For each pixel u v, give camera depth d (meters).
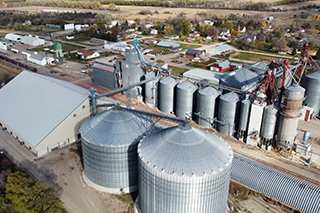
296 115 65.94
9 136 75.69
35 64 150.00
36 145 64.94
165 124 83.44
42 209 46.50
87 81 122.19
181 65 148.25
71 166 63.69
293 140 69.69
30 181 50.44
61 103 73.44
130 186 55.81
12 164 63.47
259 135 72.25
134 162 53.62
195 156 42.62
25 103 78.38
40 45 196.38
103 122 55.31
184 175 40.19
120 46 183.50
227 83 89.12
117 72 108.56
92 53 162.62
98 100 77.69
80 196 54.81
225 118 76.44
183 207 42.38
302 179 60.06
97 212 51.00
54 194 50.44
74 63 152.12
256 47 188.12
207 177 40.38
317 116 91.00
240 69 92.56
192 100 84.44
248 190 55.66
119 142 51.72
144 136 51.66
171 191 41.66
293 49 170.00
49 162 64.81
